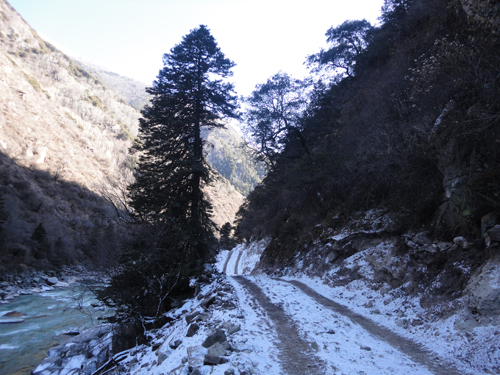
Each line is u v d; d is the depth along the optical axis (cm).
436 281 748
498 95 698
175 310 1157
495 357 451
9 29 17462
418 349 568
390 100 1348
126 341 1153
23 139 8588
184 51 2169
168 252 1354
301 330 673
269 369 457
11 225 4650
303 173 1970
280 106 2692
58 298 3103
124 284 1185
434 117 994
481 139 747
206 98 2116
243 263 4522
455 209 820
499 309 527
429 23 1609
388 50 2316
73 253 5281
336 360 493
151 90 2092
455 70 898
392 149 1178
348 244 1378
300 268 1808
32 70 15812
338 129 2181
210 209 2045
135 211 1603
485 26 830
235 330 632
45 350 1520
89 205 7881
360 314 864
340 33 2955
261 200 3069
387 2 2736
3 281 3766
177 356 560
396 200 1205
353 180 1653
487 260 620
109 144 13275
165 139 1975
